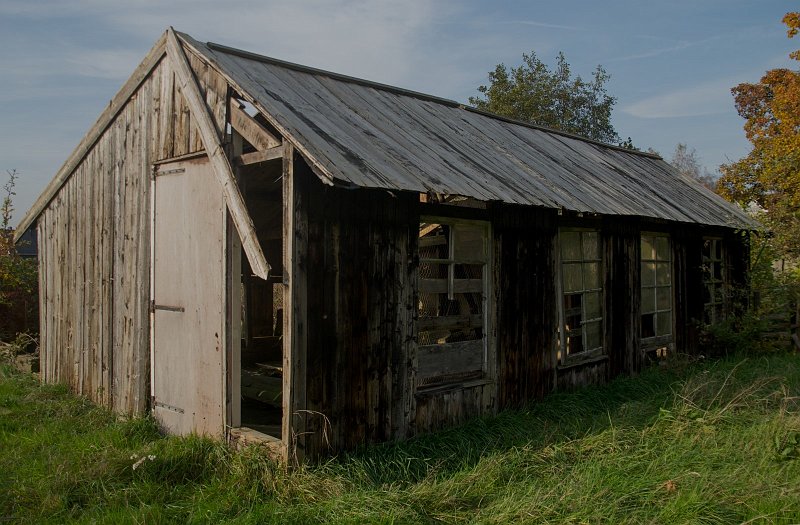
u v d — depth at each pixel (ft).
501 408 23.59
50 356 29.81
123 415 23.04
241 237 17.19
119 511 14.99
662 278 34.14
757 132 79.87
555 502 14.88
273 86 21.20
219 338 19.19
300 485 15.84
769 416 21.20
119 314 24.40
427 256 25.35
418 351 20.94
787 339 38.83
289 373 16.76
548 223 26.37
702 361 35.22
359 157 17.76
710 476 16.49
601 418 22.26
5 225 46.68
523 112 89.86
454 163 22.03
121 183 24.58
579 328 28.50
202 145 19.99
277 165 22.58
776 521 14.16
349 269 18.56
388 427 19.53
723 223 36.09
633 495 15.46
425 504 15.06
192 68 20.67
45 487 16.21
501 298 23.82
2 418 23.07
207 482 16.87
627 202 28.66
